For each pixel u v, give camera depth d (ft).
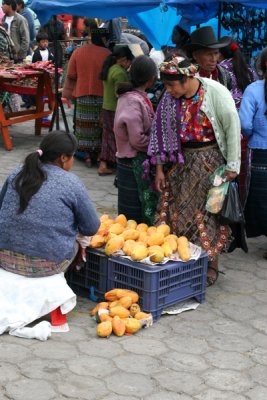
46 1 25.13
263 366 12.28
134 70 16.37
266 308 15.01
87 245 14.43
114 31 29.71
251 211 17.87
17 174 13.56
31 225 13.24
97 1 23.77
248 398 11.13
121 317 13.56
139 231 15.40
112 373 11.77
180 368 12.07
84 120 27.50
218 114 14.64
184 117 14.84
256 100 17.04
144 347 12.84
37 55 37.83
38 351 12.48
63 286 13.50
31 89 33.12
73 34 47.24
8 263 13.58
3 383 11.29
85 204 13.69
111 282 14.49
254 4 22.09
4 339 12.94
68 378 11.54
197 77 14.74
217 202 14.89
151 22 27.53
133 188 16.93
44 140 13.76
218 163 15.06
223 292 15.83
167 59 14.60
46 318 13.79
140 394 11.12
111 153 26.66
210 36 16.35
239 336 13.51
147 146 16.42
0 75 30.25
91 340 13.05
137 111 16.28
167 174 15.64
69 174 13.75
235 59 18.71
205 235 15.29
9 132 35.37
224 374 11.91
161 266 13.89
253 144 17.35
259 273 17.22
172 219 15.72
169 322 14.06
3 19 38.78
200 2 21.44
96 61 26.81
